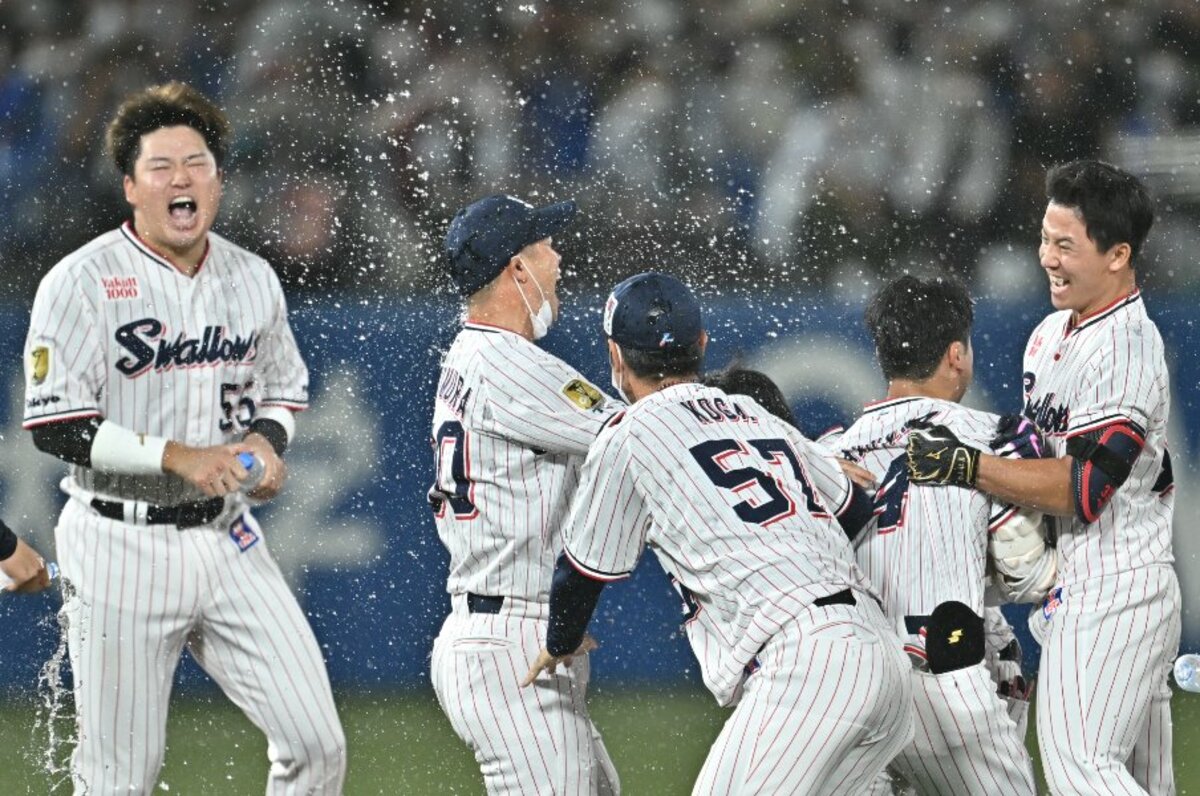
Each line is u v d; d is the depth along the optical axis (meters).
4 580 13.99
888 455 13.98
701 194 32.62
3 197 31.12
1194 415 26.78
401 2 32.69
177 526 14.74
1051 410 14.16
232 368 15.21
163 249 14.80
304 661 15.11
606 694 25.20
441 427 14.32
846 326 27.36
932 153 32.97
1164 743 14.79
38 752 22.03
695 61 33.41
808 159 32.91
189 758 21.91
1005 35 33.47
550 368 13.76
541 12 32.72
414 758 21.83
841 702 11.83
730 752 12.05
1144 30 33.28
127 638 14.58
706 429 12.63
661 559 13.00
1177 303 27.17
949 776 13.45
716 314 27.39
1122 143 33.03
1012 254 32.34
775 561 12.16
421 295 29.44
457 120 32.56
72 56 32.12
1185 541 26.39
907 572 13.43
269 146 31.78
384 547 26.08
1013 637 15.51
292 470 25.94
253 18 32.62
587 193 32.62
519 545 13.80
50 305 14.25
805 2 33.50
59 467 25.36
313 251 31.05
